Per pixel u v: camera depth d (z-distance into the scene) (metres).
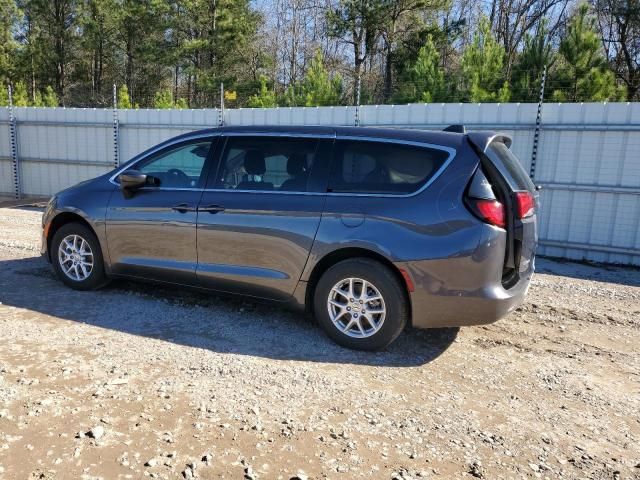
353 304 4.37
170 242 5.05
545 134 8.69
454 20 30.64
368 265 4.27
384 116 9.70
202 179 5.02
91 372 3.81
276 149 4.75
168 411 3.34
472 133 4.36
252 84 34.00
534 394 3.86
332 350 4.42
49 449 2.91
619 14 25.91
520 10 32.22
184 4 34.66
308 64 34.78
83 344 4.30
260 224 4.62
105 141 12.56
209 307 5.32
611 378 4.20
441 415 3.49
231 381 3.78
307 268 4.48
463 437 3.24
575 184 8.57
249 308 5.34
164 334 4.60
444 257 4.05
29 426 3.11
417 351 4.51
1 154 13.80
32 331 4.53
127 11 39.34
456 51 30.77
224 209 4.78
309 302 4.63
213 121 11.29
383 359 4.30
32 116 13.29
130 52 42.44
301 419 3.33
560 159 8.63
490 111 8.99
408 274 4.14
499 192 4.13
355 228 4.29
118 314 5.04
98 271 5.54
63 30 41.16
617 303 6.20
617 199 8.32
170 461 2.86
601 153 8.34
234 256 4.77
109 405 3.38
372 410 3.49
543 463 3.02
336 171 4.50
